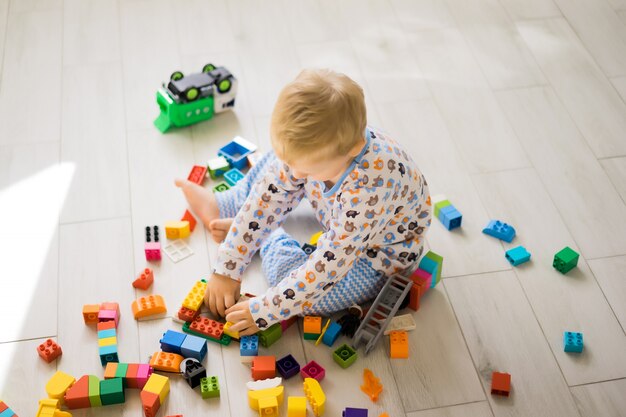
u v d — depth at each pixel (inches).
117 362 63.2
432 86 90.3
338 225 59.4
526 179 79.9
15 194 76.7
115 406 60.4
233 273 65.9
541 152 82.7
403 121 86.0
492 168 81.0
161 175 79.4
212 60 92.4
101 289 69.0
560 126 85.7
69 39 94.2
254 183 72.0
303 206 76.9
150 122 85.1
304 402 59.5
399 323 66.0
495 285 70.2
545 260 72.3
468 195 78.2
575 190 78.8
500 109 87.7
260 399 59.3
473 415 60.9
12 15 96.9
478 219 76.0
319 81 54.1
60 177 78.6
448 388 62.5
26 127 83.7
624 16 99.0
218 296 66.0
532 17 99.3
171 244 72.7
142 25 96.4
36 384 62.0
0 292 68.3
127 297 68.5
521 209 77.0
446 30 97.5
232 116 86.0
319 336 65.4
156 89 88.8
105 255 71.8
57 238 73.0
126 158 81.0
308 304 62.2
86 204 76.2
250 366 63.6
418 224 65.8
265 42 95.0
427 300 68.9
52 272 70.2
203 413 60.4
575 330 66.7
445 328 66.8
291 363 62.7
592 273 71.1
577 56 94.2
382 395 61.9
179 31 95.9
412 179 61.8
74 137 82.9
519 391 62.4
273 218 65.8
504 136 84.5
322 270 60.0
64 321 66.4
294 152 53.7
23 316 66.7
